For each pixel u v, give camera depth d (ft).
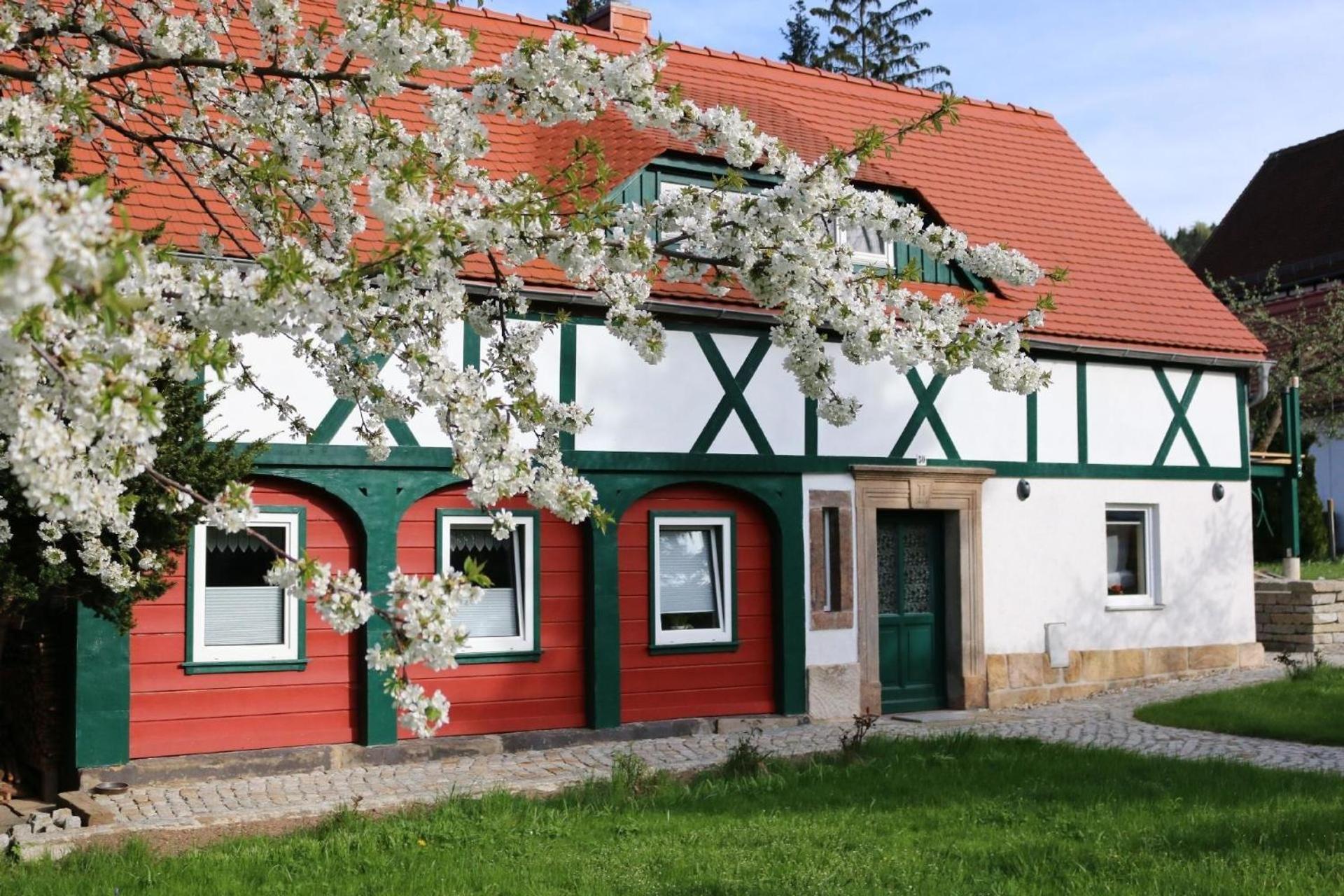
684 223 21.99
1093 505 48.67
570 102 21.45
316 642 35.70
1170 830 25.36
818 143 48.52
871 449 44.14
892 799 29.25
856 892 21.83
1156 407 50.39
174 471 26.84
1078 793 29.25
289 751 34.58
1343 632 55.98
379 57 20.58
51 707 32.55
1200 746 36.04
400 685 15.53
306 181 23.00
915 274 21.15
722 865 23.72
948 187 52.16
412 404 21.86
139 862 24.64
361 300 18.06
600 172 20.57
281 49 23.75
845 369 43.75
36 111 18.63
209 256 23.85
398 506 36.42
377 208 17.94
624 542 40.14
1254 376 54.08
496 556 38.70
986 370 22.22
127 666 32.76
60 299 11.84
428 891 22.45
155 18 23.57
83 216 10.75
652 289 39.40
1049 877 22.63
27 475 13.10
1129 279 52.31
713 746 37.86
